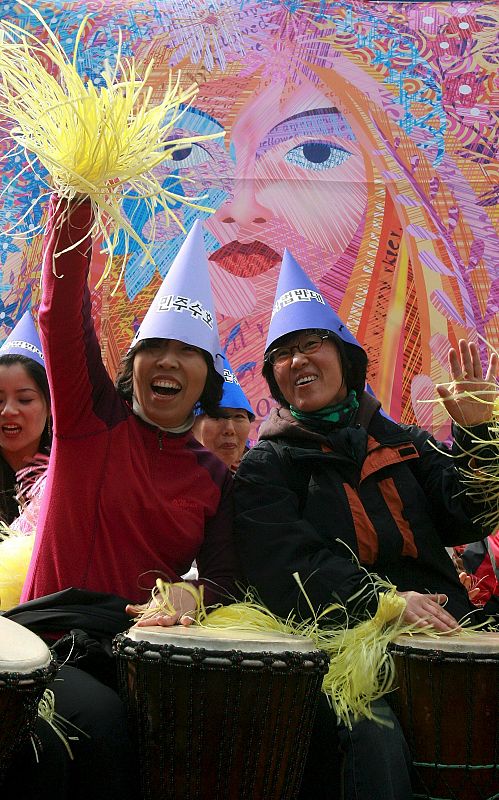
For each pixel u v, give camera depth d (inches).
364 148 189.2
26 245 177.6
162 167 183.6
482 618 96.3
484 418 93.8
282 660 74.0
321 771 82.7
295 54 190.9
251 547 93.0
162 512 89.5
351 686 82.5
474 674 80.0
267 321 181.8
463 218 187.9
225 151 186.1
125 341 175.3
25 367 122.1
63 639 80.5
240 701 73.5
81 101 78.9
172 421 94.0
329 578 90.0
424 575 97.2
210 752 74.1
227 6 191.0
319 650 78.3
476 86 192.1
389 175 188.2
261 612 87.4
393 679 82.8
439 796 82.0
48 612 82.3
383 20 193.6
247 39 190.4
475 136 190.4
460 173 189.3
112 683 82.8
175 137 185.2
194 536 91.1
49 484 89.4
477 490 96.5
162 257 178.7
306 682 75.6
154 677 74.0
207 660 73.0
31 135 81.6
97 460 88.9
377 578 90.3
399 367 182.9
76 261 83.9
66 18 185.2
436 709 80.9
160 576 88.0
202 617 84.4
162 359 93.1
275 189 186.1
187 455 94.4
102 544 87.0
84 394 89.1
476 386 93.6
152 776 75.3
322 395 101.4
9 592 96.3
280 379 103.6
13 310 177.2
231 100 188.1
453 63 192.7
